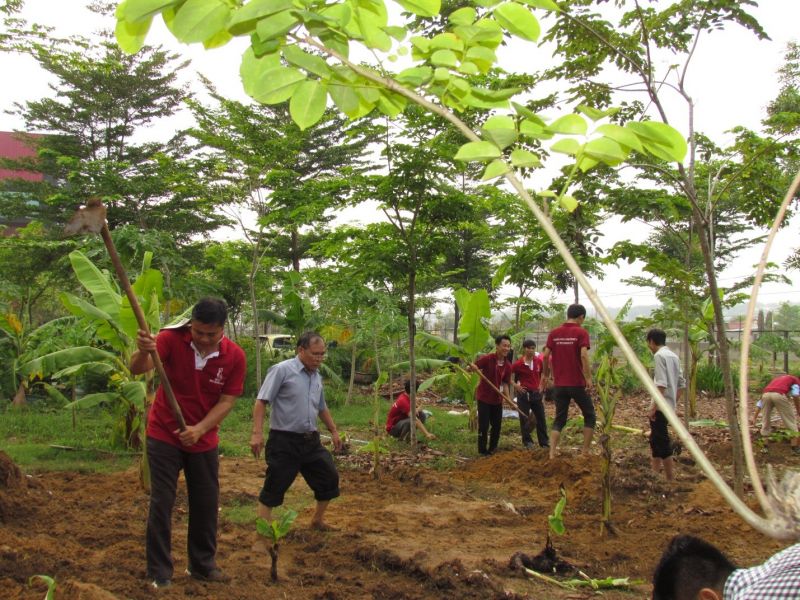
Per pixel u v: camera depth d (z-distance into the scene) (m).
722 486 1.09
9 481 6.88
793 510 1.10
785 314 36.75
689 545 2.45
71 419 13.71
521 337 17.05
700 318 8.23
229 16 1.58
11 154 36.06
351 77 1.65
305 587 5.19
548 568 5.69
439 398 19.56
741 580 2.04
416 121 9.72
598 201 8.39
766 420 11.29
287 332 26.42
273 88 1.69
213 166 14.38
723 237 17.58
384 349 17.94
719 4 6.82
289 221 12.04
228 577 5.14
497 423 11.42
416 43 1.68
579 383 9.89
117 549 5.69
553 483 8.83
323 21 1.49
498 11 1.59
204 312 4.70
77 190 19.05
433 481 8.90
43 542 5.57
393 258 10.96
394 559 5.73
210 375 4.91
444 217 10.69
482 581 5.24
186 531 6.54
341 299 15.02
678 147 1.51
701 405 17.16
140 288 8.30
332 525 6.87
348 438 12.31
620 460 9.86
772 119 7.58
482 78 7.90
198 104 14.29
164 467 4.83
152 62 25.58
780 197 8.29
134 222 20.94
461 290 10.91
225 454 10.75
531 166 1.44
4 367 15.48
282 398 6.16
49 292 24.03
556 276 16.59
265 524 5.13
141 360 4.75
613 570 5.77
